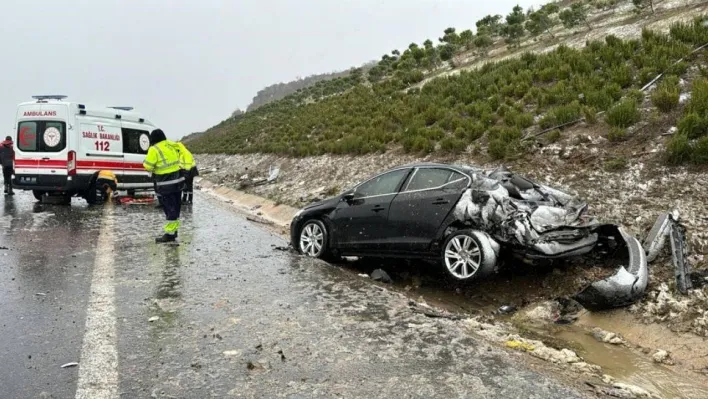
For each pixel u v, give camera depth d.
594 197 8.03
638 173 8.19
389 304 5.41
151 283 5.99
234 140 37.31
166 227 8.59
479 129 13.24
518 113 13.28
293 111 37.47
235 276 6.41
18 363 3.80
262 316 4.92
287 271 6.77
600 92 12.06
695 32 13.77
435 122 16.48
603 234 6.47
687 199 7.10
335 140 19.98
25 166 13.27
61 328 4.51
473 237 6.16
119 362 3.84
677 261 5.52
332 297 5.61
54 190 13.40
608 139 9.73
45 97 13.56
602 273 6.16
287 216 13.50
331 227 7.86
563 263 6.57
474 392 3.46
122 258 7.33
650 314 5.15
